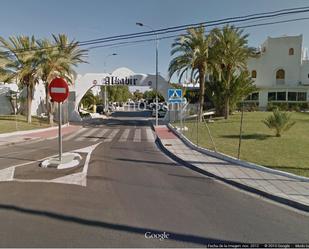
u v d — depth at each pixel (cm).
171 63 2495
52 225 453
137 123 2920
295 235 438
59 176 779
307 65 3628
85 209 527
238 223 479
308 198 594
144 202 575
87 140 1641
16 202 561
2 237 408
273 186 682
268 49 3756
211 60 2438
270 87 3638
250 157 1003
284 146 1227
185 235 427
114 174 811
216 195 636
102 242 397
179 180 759
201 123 2375
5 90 3269
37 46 2455
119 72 3269
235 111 3159
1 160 1013
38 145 1424
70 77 2722
